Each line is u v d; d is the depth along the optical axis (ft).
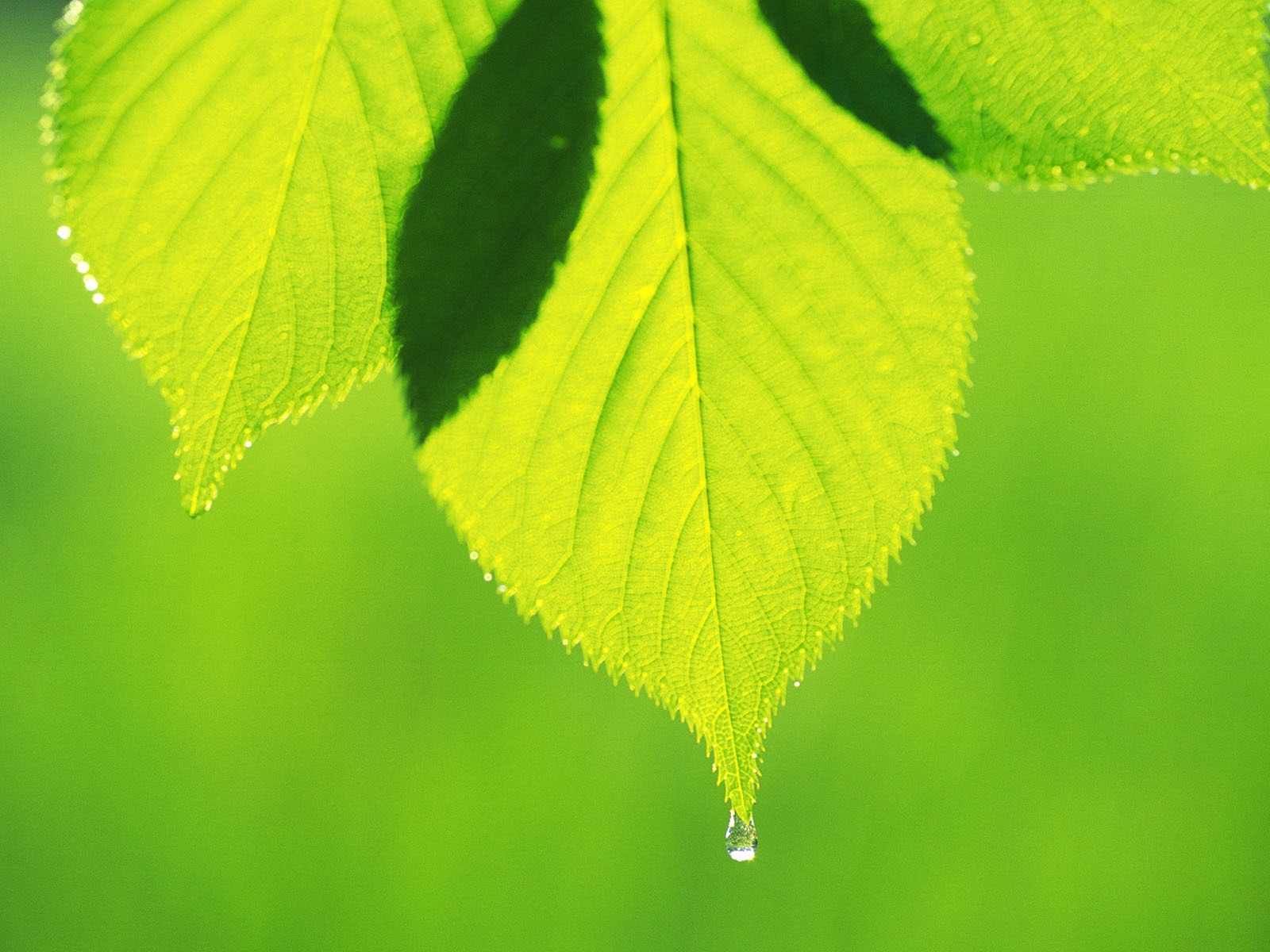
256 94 1.91
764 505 1.96
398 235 1.93
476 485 1.95
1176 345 7.52
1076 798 4.70
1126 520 6.08
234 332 1.92
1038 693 5.16
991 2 1.92
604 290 1.94
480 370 1.94
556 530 1.95
